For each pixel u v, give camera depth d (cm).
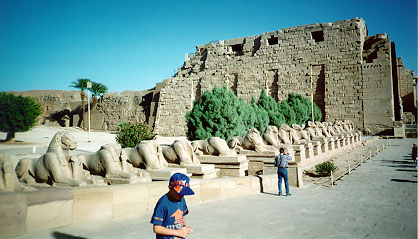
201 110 2278
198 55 5722
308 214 691
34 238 430
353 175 1370
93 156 748
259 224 595
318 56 4403
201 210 701
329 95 4256
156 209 317
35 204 452
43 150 1260
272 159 1227
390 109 3891
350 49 4197
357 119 4053
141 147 830
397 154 2166
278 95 4597
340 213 707
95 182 661
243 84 4891
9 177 496
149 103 5569
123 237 474
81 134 3675
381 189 1055
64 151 665
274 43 5069
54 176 620
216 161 1123
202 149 1180
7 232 420
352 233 545
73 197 501
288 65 4594
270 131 1483
